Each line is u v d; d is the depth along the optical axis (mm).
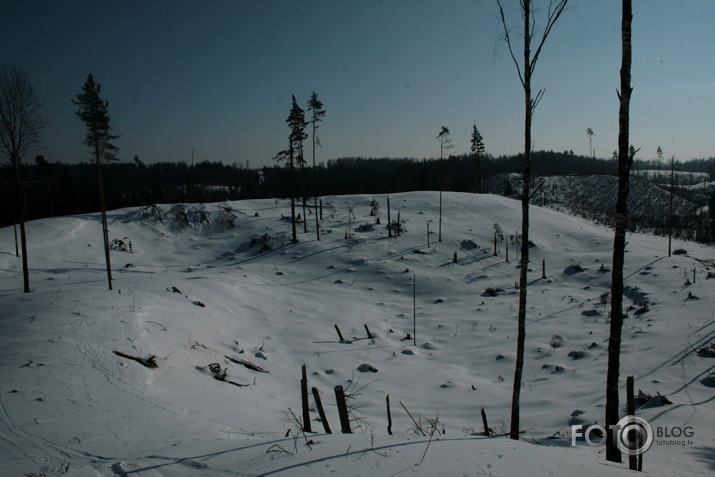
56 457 8312
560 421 15484
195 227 59844
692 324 26219
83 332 18875
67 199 83312
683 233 74500
